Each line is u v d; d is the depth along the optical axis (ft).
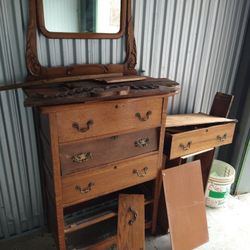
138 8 4.84
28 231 5.52
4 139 4.60
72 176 3.86
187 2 5.37
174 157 4.87
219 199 6.50
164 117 4.43
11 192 5.02
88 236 5.15
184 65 5.99
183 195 5.19
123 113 3.93
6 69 4.17
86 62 4.72
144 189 5.49
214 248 5.42
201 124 5.44
